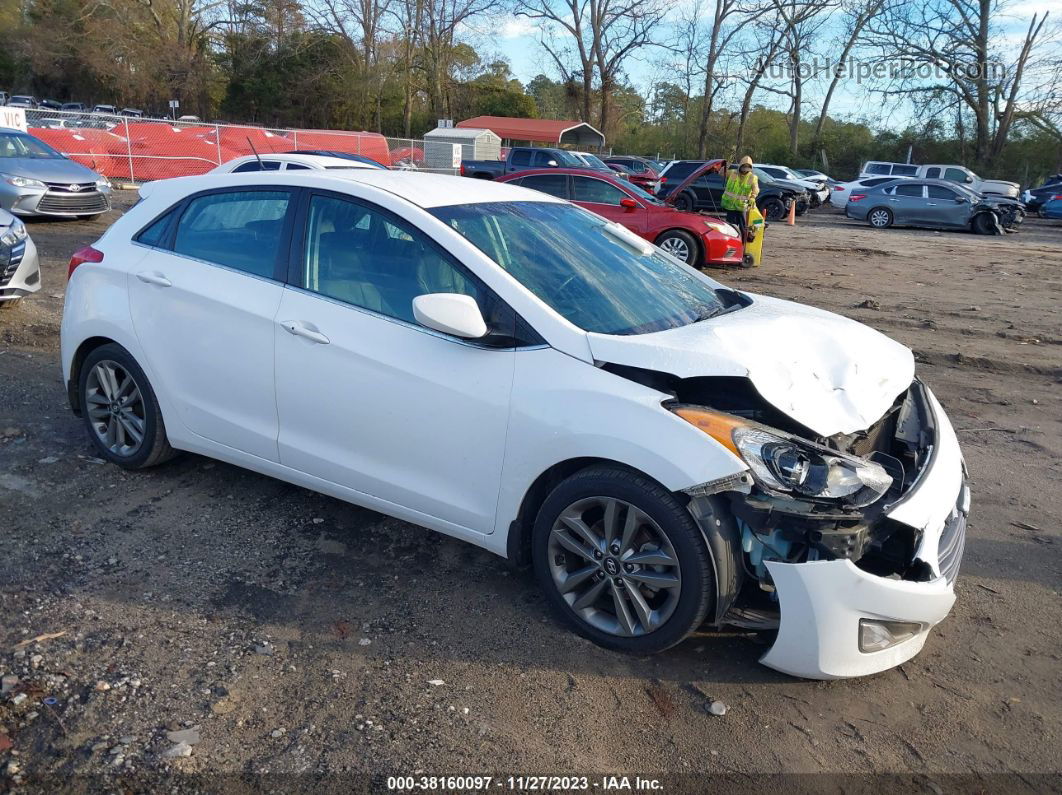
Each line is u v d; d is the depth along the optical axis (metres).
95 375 4.49
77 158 22.19
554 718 2.82
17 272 7.26
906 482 3.08
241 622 3.26
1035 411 6.42
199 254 4.11
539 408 3.14
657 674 3.07
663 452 2.87
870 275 13.57
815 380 3.18
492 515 3.35
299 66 52.12
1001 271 14.46
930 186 24.25
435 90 52.00
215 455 4.14
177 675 2.93
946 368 7.62
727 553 2.89
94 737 2.62
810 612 2.82
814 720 2.86
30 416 5.24
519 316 3.27
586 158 28.27
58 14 61.72
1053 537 4.28
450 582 3.63
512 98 54.78
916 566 2.95
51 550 3.69
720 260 13.30
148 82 56.81
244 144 24.56
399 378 3.44
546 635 3.27
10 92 65.19
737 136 53.41
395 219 3.59
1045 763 2.70
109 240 4.45
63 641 3.07
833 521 2.75
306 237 3.80
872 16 45.41
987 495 4.80
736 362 3.01
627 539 3.05
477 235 3.57
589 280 3.62
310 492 4.43
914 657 3.23
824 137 50.84
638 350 3.06
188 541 3.86
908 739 2.79
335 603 3.43
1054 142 44.66
